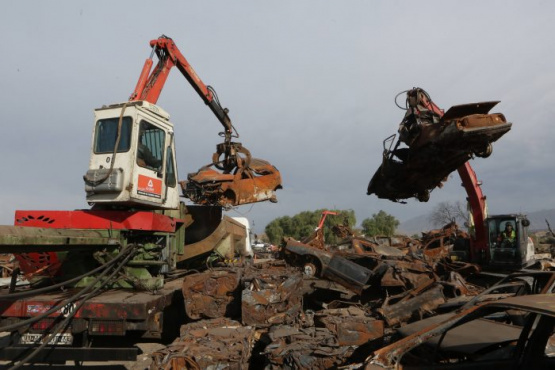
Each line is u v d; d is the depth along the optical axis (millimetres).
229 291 6824
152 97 8992
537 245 19922
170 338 7047
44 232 4988
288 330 5648
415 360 3391
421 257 10594
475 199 10656
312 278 8312
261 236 67938
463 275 10594
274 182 10820
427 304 5828
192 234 9539
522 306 2750
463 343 3441
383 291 9414
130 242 6836
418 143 6172
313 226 54531
